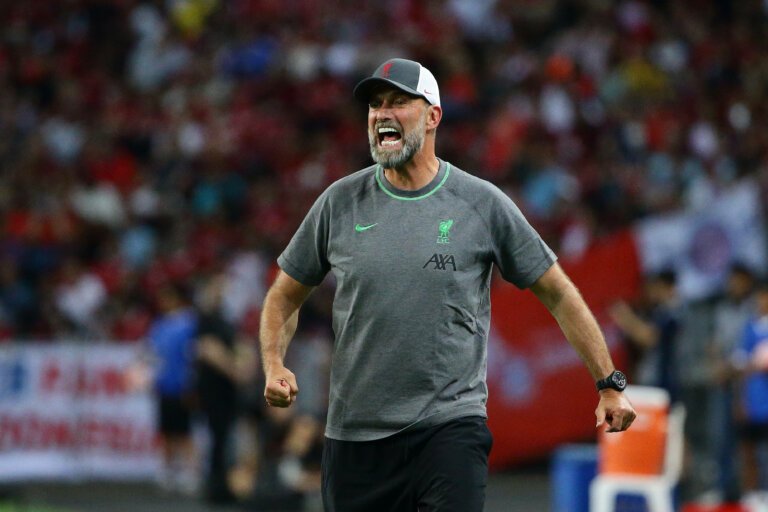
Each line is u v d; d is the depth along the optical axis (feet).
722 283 177.27
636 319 152.15
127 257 216.54
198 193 230.48
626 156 246.27
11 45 277.44
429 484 58.75
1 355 172.45
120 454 175.83
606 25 288.71
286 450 149.07
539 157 234.79
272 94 263.49
